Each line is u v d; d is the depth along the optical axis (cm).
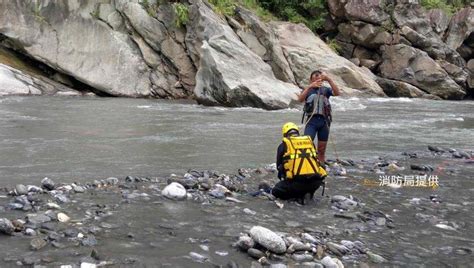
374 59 2495
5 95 1520
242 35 1853
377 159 838
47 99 1480
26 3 1719
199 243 420
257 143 903
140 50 1781
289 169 559
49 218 455
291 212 529
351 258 407
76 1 1753
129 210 499
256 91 1449
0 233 414
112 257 379
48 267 353
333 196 596
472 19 2566
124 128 1008
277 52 1903
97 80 1714
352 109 1552
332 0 2472
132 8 1767
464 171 775
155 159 746
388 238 463
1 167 652
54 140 850
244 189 609
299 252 408
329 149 914
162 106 1433
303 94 746
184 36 1812
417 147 959
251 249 398
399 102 1895
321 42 2209
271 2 2478
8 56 1744
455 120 1373
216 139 930
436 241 459
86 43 1748
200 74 1520
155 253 393
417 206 577
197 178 638
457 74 2403
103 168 674
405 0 2430
